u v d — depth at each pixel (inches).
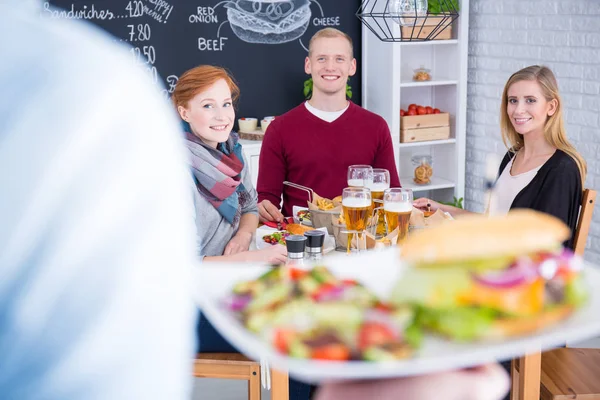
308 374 19.9
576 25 152.3
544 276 22.3
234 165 92.1
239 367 77.8
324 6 180.7
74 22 13.5
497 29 175.8
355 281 22.8
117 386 12.6
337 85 115.3
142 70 13.9
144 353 12.9
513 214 24.4
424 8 96.9
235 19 172.7
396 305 21.8
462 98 183.6
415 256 22.4
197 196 85.8
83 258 12.1
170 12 166.9
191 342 14.3
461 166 187.3
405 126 179.9
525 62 168.1
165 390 13.3
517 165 102.6
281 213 114.8
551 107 97.3
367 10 182.5
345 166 117.8
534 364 74.1
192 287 14.1
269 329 21.1
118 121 12.5
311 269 23.6
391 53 174.7
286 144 118.0
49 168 11.9
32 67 12.1
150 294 12.8
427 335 21.6
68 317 12.0
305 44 180.5
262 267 25.3
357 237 82.4
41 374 12.0
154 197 12.9
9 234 11.7
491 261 22.0
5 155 11.8
